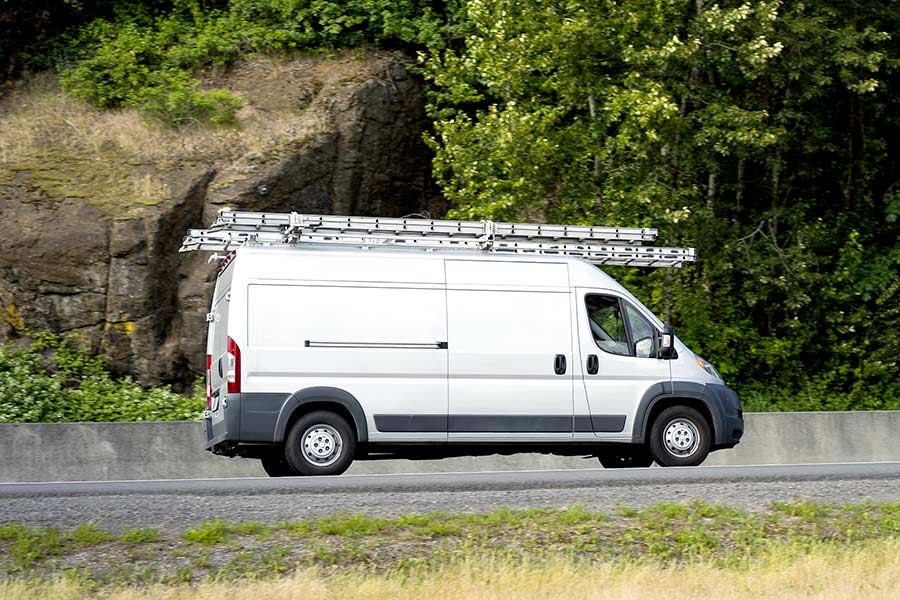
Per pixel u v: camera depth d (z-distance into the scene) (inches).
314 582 382.3
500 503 486.3
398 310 658.2
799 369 1098.7
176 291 981.2
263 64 1169.4
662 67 959.0
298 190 1045.8
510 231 693.3
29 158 1024.2
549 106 987.9
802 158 1184.8
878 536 459.8
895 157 1243.8
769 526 467.2
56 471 767.1
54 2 1203.9
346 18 1186.6
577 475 547.8
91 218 968.9
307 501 484.7
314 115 1095.0
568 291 685.3
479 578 389.7
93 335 954.7
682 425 693.3
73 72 1140.5
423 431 653.3
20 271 953.5
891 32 1134.4
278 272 646.5
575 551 430.9
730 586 389.1
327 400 641.0
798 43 1032.8
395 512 469.7
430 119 1163.9
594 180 981.2
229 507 473.4
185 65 1173.1
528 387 669.9
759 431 865.5
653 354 693.9
